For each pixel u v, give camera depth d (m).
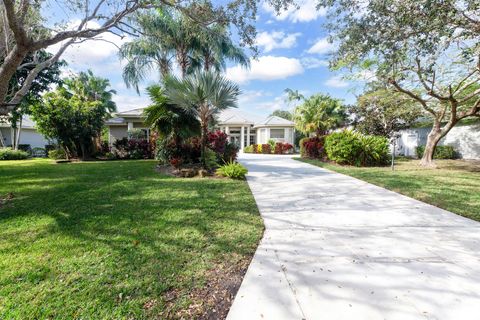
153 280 2.21
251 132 26.36
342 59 5.50
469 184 6.49
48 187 6.04
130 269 2.39
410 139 16.41
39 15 5.56
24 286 2.11
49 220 3.72
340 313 1.83
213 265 2.50
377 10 4.11
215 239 3.11
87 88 21.50
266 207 4.59
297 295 2.03
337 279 2.26
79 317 1.77
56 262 2.50
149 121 9.30
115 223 3.61
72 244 2.91
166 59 12.94
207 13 5.53
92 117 13.91
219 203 4.74
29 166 10.48
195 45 12.02
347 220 3.88
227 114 24.88
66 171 8.81
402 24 3.93
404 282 2.21
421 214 4.16
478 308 1.86
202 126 8.77
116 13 5.26
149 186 6.21
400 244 3.00
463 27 4.04
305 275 2.33
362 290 2.09
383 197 5.36
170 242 3.00
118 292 2.04
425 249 2.86
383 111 12.43
